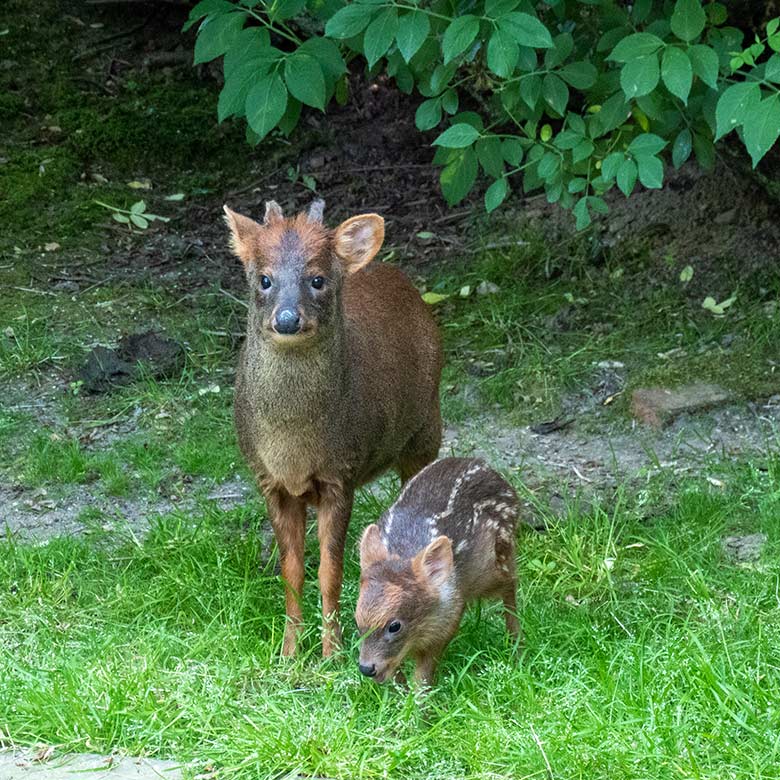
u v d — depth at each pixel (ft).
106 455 39.70
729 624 29.73
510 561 30.14
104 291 48.49
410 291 35.19
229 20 33.63
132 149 56.49
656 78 31.58
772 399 41.75
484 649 29.35
